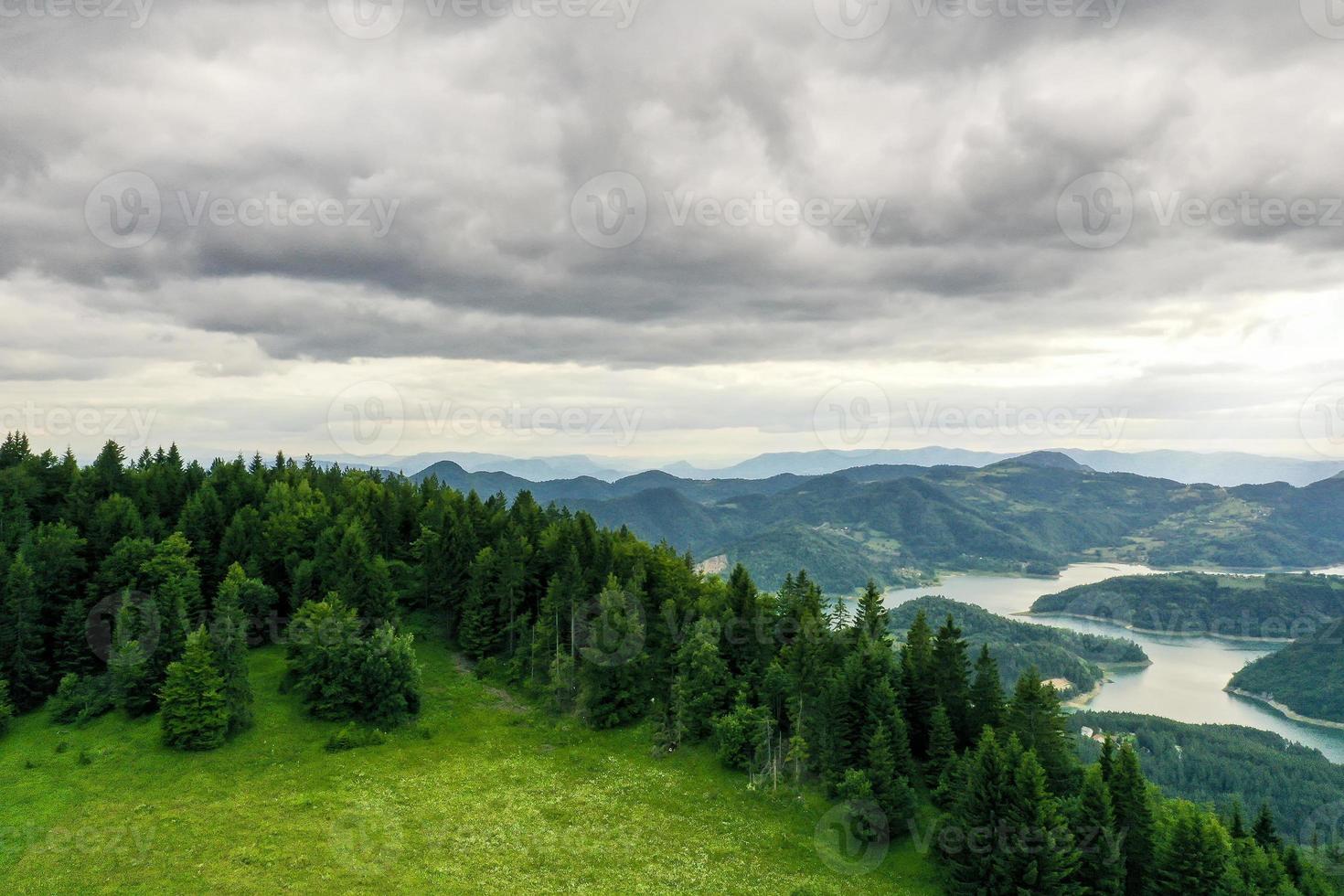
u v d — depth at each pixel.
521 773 85.06
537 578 122.44
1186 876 65.56
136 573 103.44
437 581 124.69
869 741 80.25
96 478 131.88
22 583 93.38
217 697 85.75
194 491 137.75
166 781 78.62
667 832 74.50
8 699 90.50
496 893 63.56
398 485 169.88
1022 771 66.75
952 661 89.25
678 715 93.62
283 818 73.06
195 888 61.97
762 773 84.88
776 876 68.12
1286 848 76.19
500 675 111.44
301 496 140.12
